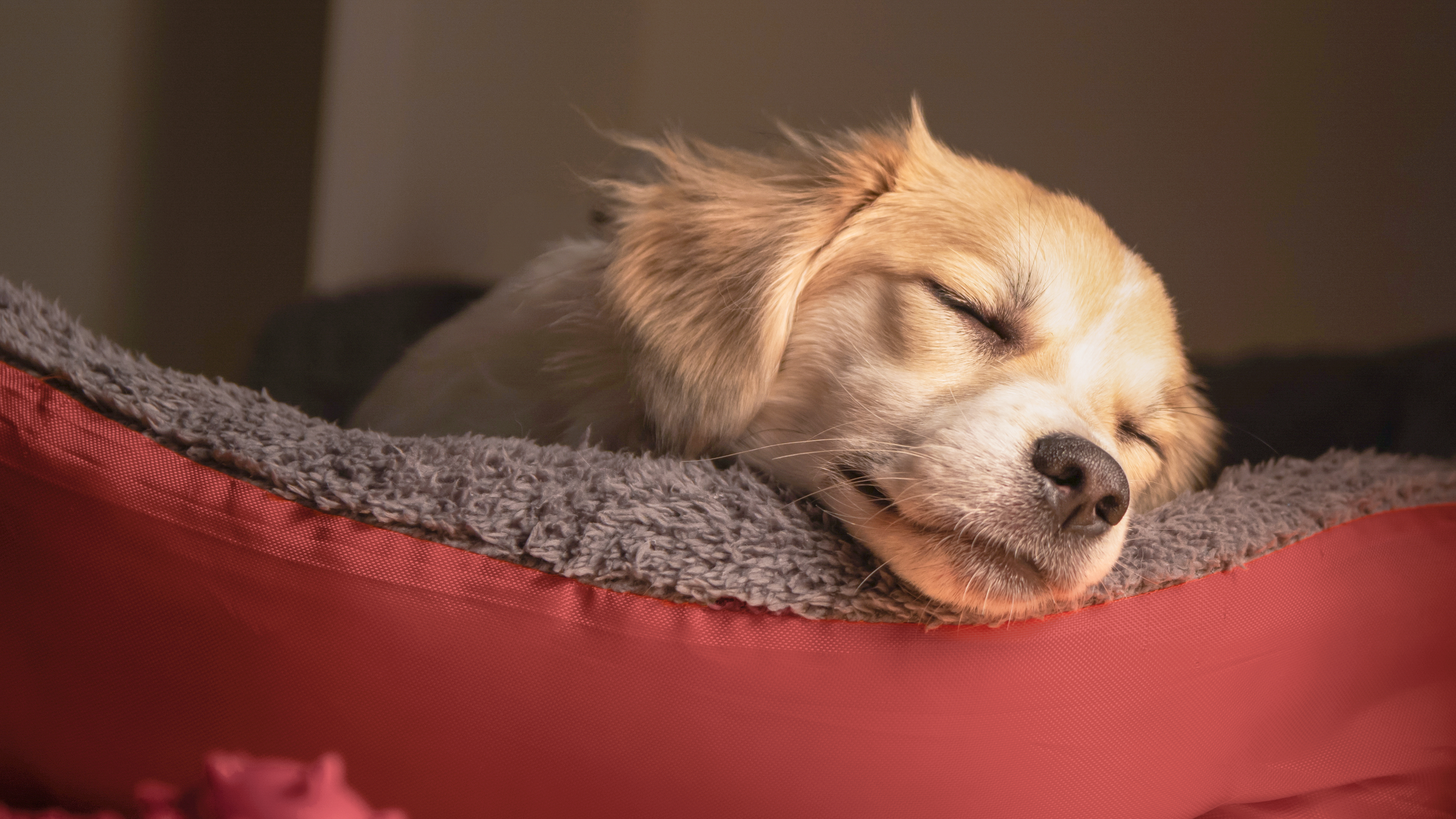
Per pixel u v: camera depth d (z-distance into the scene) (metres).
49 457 0.86
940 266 1.24
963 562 0.98
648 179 1.52
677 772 0.90
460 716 0.87
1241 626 1.09
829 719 0.91
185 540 0.86
